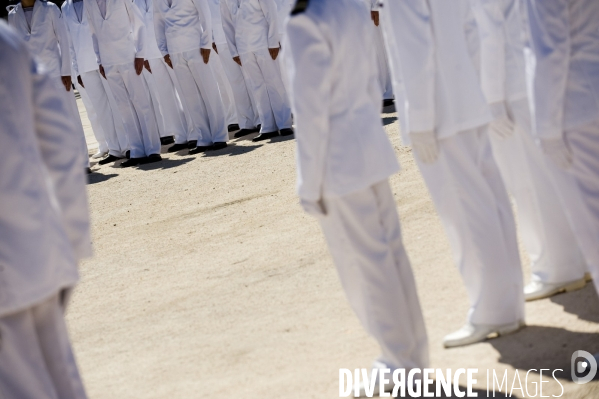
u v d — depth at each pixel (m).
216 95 13.05
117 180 12.32
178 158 13.16
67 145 3.11
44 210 2.96
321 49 3.59
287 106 12.95
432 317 4.97
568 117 3.71
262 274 6.51
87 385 5.05
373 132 3.83
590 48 3.62
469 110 4.25
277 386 4.41
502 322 4.45
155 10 12.78
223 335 5.41
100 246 8.69
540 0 3.59
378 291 3.92
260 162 11.17
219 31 14.21
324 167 3.78
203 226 8.51
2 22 3.04
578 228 3.90
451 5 4.21
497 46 4.65
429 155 4.20
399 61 4.14
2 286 2.85
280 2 12.84
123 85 12.95
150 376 4.98
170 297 6.48
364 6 3.96
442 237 6.40
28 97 2.99
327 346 4.85
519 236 6.04
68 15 14.05
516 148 4.92
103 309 6.58
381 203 3.96
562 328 4.43
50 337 3.05
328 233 3.94
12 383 2.92
